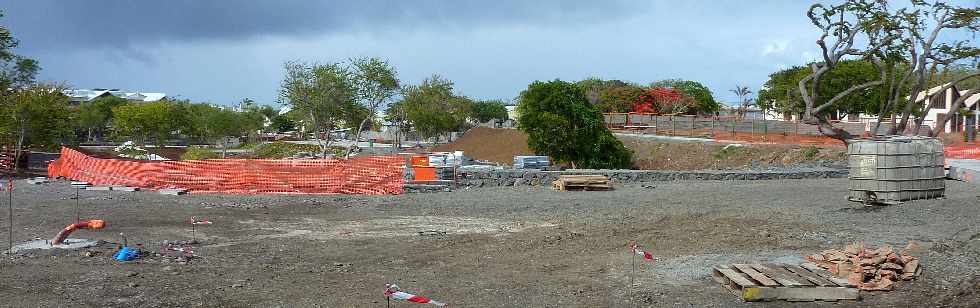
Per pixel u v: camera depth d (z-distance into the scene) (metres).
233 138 91.06
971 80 38.91
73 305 8.10
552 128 38.84
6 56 33.72
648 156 41.00
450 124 69.56
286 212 18.05
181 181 23.75
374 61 43.69
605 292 9.06
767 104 69.44
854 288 8.55
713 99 83.94
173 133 81.69
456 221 16.28
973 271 9.33
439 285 9.48
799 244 12.16
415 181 24.72
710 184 24.89
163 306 8.19
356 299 8.66
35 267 9.94
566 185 23.53
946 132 49.25
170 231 14.30
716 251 11.58
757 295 8.48
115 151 50.28
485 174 25.47
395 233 14.35
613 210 18.00
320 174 23.50
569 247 12.39
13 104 32.81
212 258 11.23
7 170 31.02
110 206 18.55
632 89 74.38
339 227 15.27
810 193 20.89
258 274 10.02
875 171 16.92
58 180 25.83
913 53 25.80
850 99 49.44
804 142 38.19
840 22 25.02
